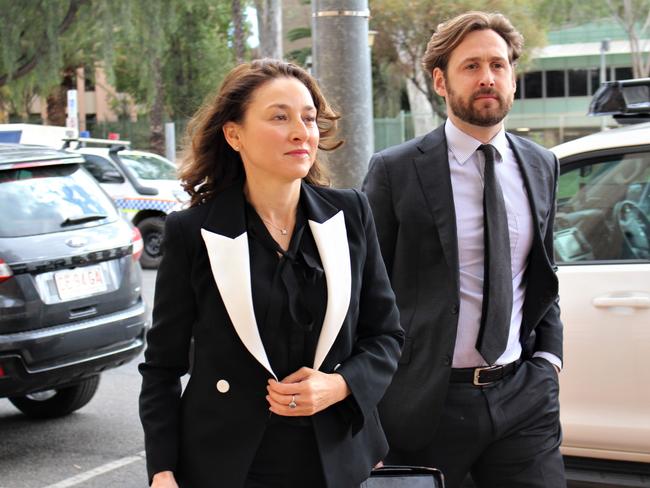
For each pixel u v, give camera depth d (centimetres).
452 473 292
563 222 403
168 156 2328
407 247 294
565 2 2788
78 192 579
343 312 220
